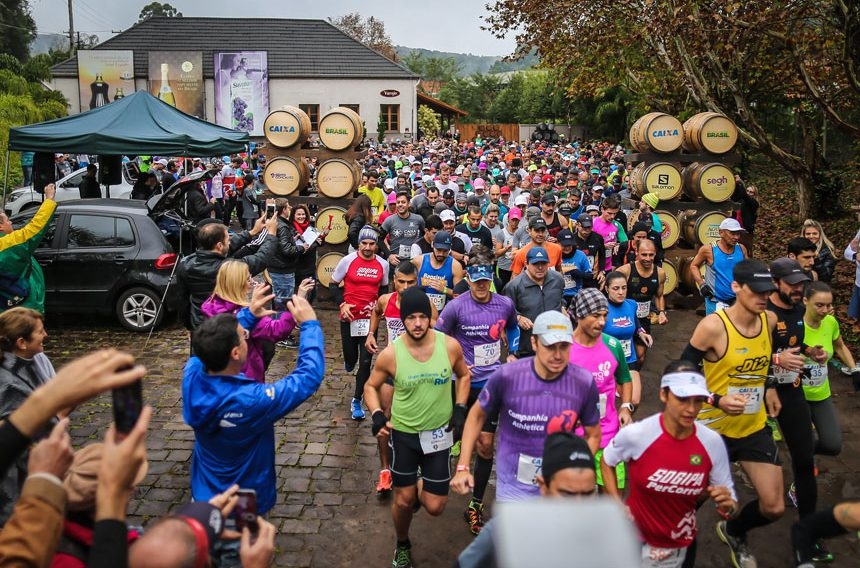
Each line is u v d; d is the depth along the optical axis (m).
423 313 4.33
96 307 9.48
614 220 10.47
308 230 9.01
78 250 9.34
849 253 8.46
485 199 12.70
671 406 3.42
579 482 2.56
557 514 0.81
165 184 15.55
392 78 41.28
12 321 4.05
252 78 40.03
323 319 10.52
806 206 15.45
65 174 20.86
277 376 8.16
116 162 14.51
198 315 5.82
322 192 11.12
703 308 11.06
